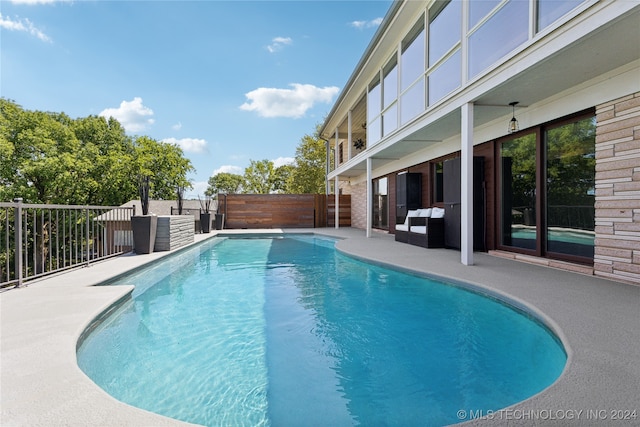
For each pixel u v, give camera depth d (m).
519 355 2.71
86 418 1.58
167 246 7.10
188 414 2.01
